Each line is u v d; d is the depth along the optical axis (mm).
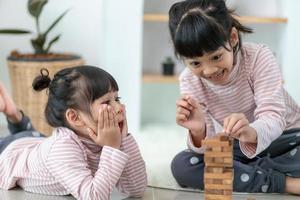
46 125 2379
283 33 2643
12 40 2678
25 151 1546
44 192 1504
